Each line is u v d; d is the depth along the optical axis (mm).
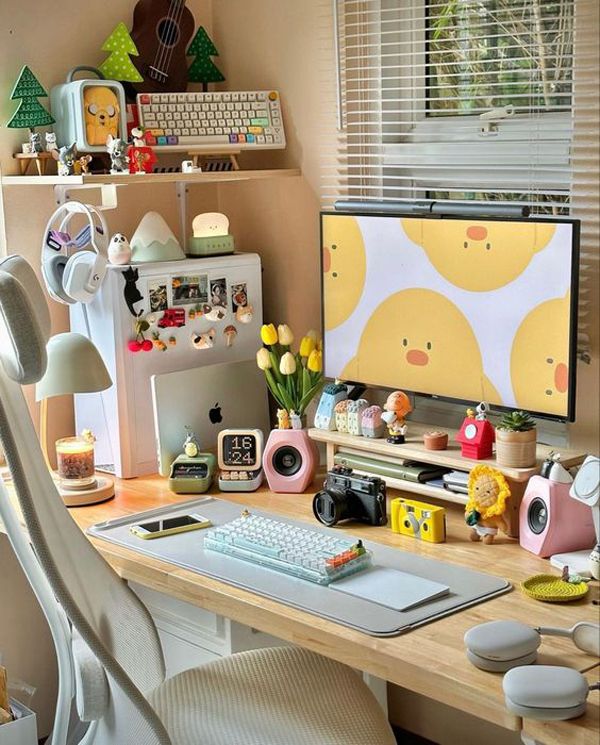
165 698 2027
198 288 2701
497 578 1954
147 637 1985
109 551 2152
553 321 2152
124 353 2604
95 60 2732
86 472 2500
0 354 1777
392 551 2111
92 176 2457
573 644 1688
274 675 2100
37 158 2594
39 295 1864
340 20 2594
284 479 2504
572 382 2137
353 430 2438
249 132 2746
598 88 2186
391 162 2637
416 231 2365
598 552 1940
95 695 1848
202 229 2770
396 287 2432
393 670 1663
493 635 1614
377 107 2625
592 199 2227
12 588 2791
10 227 2652
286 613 1826
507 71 2330
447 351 2357
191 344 2713
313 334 2652
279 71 2793
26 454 1792
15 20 2590
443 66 2525
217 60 2949
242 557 2086
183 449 2646
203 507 2416
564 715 1464
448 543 2152
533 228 2150
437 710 2738
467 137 2473
